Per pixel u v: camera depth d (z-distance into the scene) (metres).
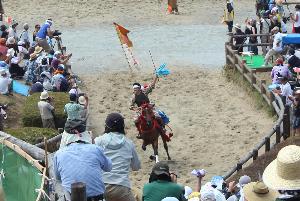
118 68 41.62
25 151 17.62
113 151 15.27
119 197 15.13
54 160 13.73
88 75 40.44
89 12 54.66
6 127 29.59
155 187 14.13
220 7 55.97
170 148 29.92
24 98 33.84
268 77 37.19
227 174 23.14
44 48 40.66
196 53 44.16
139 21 52.19
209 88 37.94
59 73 33.66
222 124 32.62
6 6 56.41
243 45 40.00
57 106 29.77
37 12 54.72
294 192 9.88
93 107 35.47
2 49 38.69
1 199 11.73
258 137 30.55
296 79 32.53
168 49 45.06
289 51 36.47
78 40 47.47
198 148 29.81
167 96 36.94
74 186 11.83
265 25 43.38
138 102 27.64
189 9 55.53
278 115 30.45
